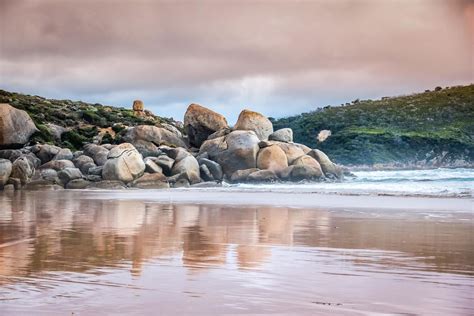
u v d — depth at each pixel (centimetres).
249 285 816
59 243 1247
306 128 11619
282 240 1305
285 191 3600
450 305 714
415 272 916
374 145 9794
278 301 730
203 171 4647
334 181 4653
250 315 670
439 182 4281
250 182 4575
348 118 11706
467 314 676
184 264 980
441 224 1644
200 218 1864
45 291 782
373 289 796
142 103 8869
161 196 3247
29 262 999
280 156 4700
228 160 4725
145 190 4072
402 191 3284
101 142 5978
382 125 11450
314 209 2211
